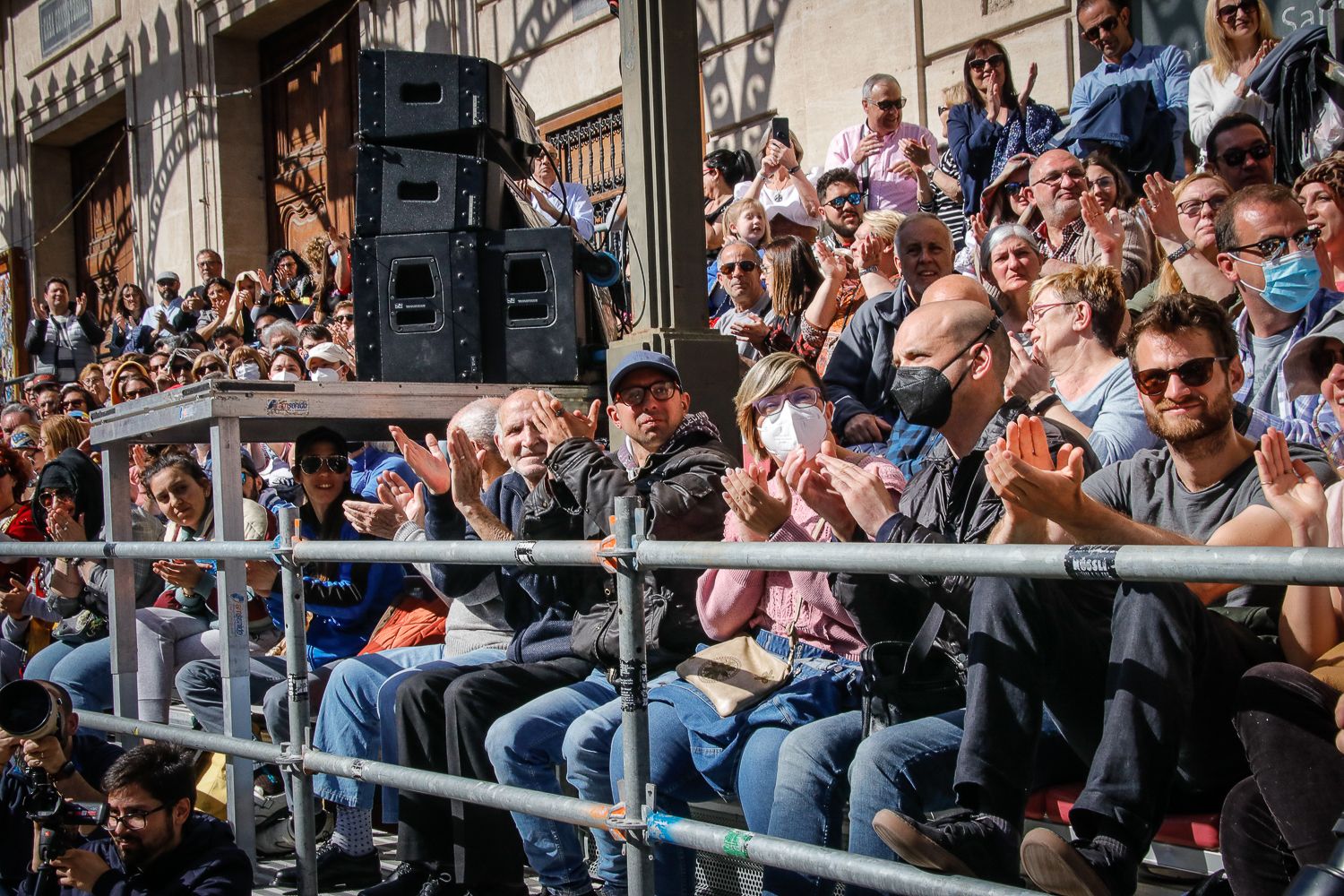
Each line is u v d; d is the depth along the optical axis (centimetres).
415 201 480
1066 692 270
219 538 422
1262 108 517
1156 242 487
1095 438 375
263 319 971
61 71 1597
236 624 422
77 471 608
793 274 557
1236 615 287
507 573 400
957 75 732
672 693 331
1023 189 542
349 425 477
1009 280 470
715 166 749
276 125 1365
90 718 445
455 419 440
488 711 364
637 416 383
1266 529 265
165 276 1216
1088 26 589
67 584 561
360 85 483
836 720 305
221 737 390
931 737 281
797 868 243
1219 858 259
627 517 274
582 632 362
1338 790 227
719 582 337
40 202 1669
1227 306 422
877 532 301
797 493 317
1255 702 237
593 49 968
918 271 467
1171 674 242
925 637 288
